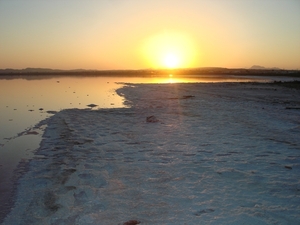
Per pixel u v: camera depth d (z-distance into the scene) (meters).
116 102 18.16
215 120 11.60
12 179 5.73
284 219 4.03
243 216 4.11
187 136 8.98
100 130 9.88
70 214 4.32
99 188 5.21
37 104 17.56
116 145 8.02
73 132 9.60
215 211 4.29
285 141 8.27
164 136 9.01
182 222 4.02
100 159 6.84
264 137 8.77
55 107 16.16
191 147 7.77
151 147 7.81
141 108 15.13
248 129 9.88
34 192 5.12
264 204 4.48
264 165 6.28
